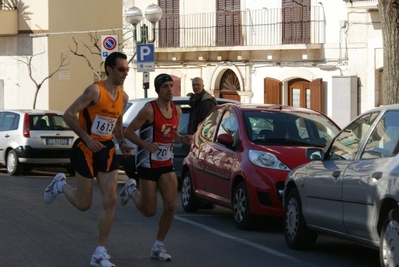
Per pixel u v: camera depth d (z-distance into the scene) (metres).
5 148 21.22
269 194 10.98
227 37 29.05
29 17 36.84
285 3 26.88
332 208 8.94
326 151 9.55
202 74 30.44
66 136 21.02
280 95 27.42
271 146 11.56
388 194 7.67
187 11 30.66
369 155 8.52
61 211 13.15
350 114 24.50
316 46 25.62
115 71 8.34
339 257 9.53
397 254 7.50
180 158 16.45
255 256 9.46
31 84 37.06
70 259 9.06
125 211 13.37
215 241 10.52
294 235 9.95
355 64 24.59
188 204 13.67
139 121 8.62
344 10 24.88
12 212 12.99
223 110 13.15
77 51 37.06
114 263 8.84
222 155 12.25
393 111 8.45
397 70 15.50
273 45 26.91
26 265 8.73
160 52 31.14
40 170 23.75
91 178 8.41
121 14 38.53
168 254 9.39
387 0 15.45
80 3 37.16
